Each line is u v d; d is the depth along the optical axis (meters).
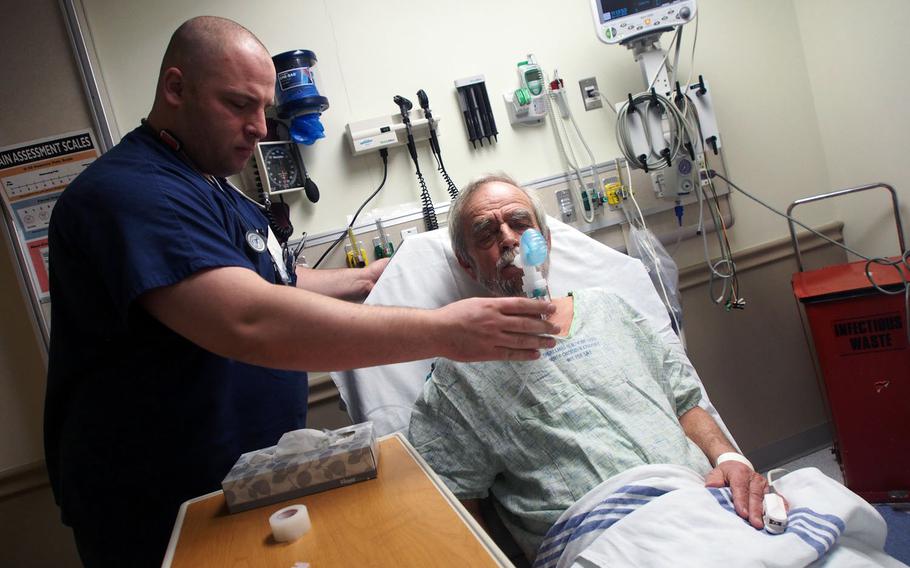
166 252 0.95
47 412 1.22
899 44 2.14
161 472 1.14
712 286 2.32
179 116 1.17
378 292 1.61
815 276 2.13
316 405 1.99
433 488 0.85
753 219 2.45
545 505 1.16
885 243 2.37
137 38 1.87
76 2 1.79
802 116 2.51
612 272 1.63
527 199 1.44
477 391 1.25
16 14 1.76
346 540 0.75
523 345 0.96
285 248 1.59
